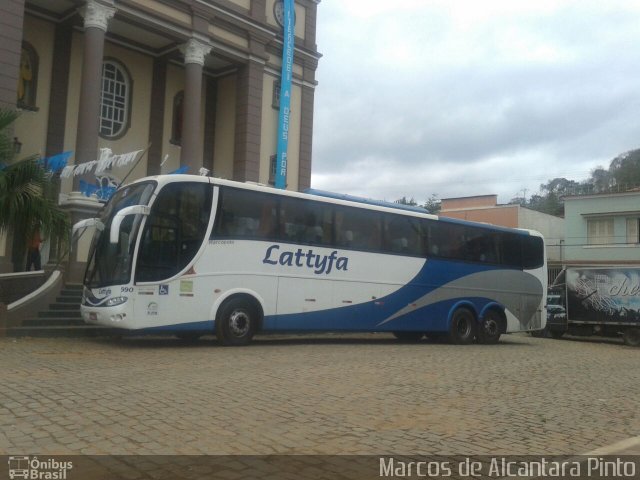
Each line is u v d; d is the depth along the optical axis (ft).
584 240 120.88
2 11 54.90
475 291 58.29
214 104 82.53
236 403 23.73
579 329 80.79
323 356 39.93
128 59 74.64
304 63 85.30
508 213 138.62
